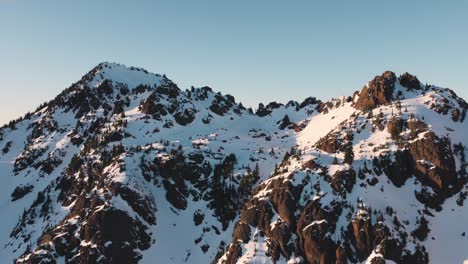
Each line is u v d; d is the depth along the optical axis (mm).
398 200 176250
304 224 166375
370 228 159875
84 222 187750
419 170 188250
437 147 190750
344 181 177125
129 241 181000
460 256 157625
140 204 195625
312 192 175750
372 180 181000
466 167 193250
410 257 155250
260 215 176500
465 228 169625
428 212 176500
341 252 156125
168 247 188625
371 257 153500
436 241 164625
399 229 162625
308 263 159500
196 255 187375
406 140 199750
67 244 184500
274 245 165375
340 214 166750
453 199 183250
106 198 192750
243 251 168750
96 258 175250
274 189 182750
